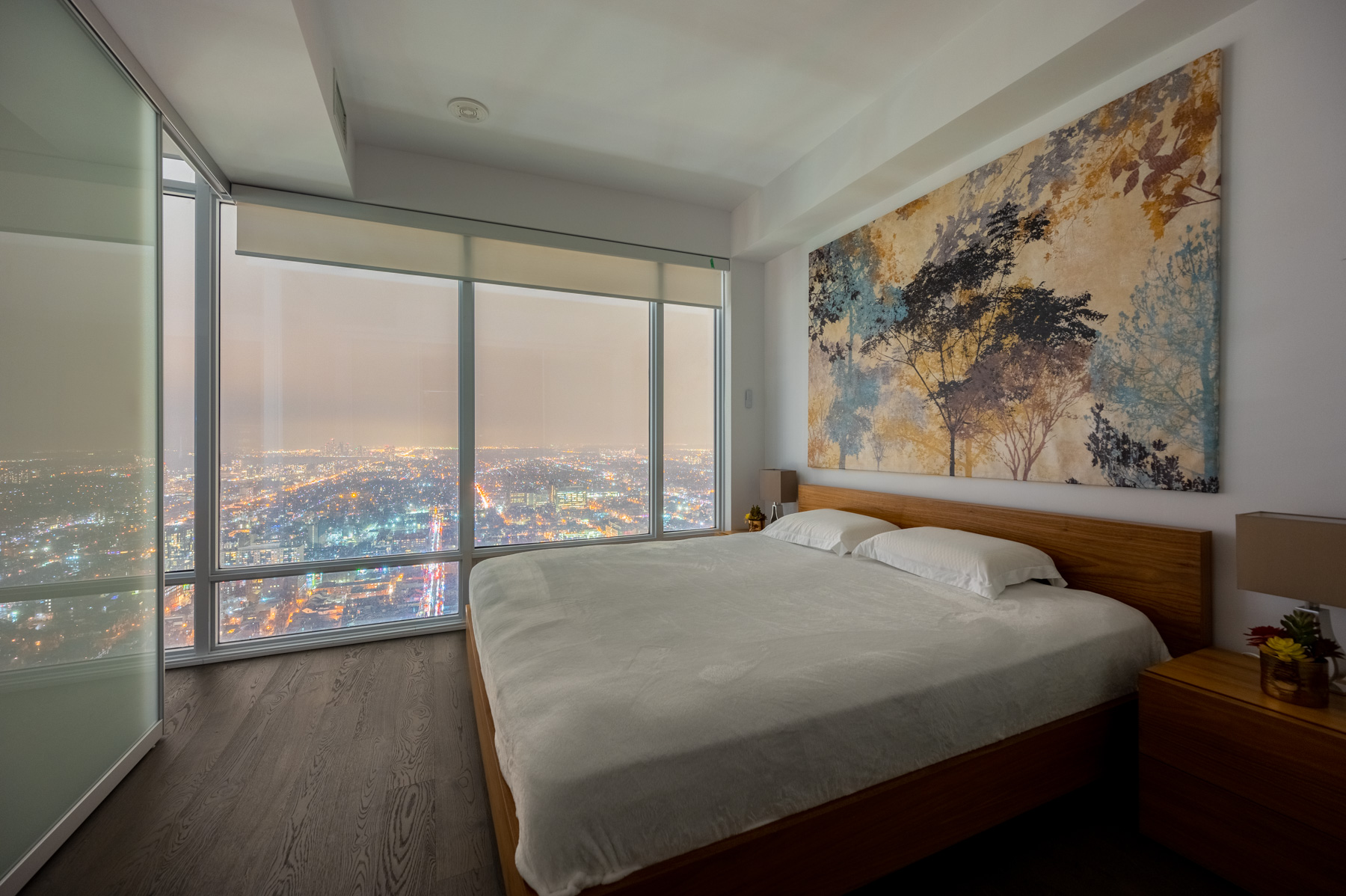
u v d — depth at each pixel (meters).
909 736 1.39
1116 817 1.73
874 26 2.37
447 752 2.07
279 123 2.46
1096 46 1.98
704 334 4.44
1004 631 1.73
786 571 2.52
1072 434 2.30
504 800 1.31
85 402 1.75
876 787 1.34
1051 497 2.43
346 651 3.13
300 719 2.31
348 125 2.98
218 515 3.04
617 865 1.05
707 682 1.36
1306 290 1.69
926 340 2.99
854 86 2.77
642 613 1.92
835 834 1.26
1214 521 1.91
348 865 1.51
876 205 3.34
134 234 2.03
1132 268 2.09
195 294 2.95
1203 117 1.89
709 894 1.11
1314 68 1.67
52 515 1.59
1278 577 1.50
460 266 3.52
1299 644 1.42
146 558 2.07
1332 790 1.25
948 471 2.87
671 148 3.37
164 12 1.80
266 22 1.86
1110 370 2.17
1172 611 1.95
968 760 1.46
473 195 3.52
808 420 3.95
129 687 1.96
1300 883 1.30
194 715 2.35
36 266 1.54
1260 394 1.79
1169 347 1.99
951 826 1.43
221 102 2.30
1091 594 2.12
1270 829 1.35
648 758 1.11
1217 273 1.87
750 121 3.07
